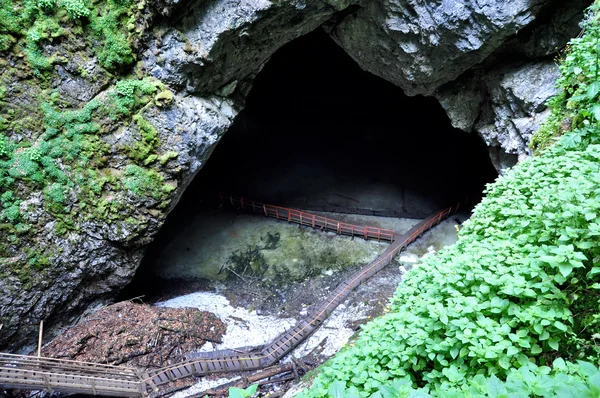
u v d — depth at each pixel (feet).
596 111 25.98
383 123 98.53
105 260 53.16
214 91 55.16
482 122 58.90
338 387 14.14
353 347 21.81
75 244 49.93
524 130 46.70
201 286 65.41
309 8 49.08
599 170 22.65
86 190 48.75
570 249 17.35
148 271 68.08
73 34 44.45
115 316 53.98
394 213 76.64
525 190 26.71
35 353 50.14
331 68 97.25
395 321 20.57
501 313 18.30
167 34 47.32
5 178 44.50
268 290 63.67
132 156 49.65
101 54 45.88
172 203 54.03
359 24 53.62
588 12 37.60
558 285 18.42
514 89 48.44
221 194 80.28
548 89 45.06
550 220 20.49
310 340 54.13
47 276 49.14
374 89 98.07
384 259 64.64
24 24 42.45
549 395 12.17
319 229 73.20
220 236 73.97
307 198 82.17
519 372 13.73
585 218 18.57
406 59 53.88
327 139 97.30
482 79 54.19
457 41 47.85
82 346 50.39
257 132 99.76
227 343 55.47
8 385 40.73
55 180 47.11
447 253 24.62
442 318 17.78
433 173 85.76
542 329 16.63
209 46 47.98
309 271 65.87
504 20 43.52
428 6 46.62
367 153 92.89
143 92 48.16
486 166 83.56
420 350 18.28
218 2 46.44
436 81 55.77
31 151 45.24
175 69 48.85
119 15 45.21
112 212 50.75
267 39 52.42
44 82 44.80
